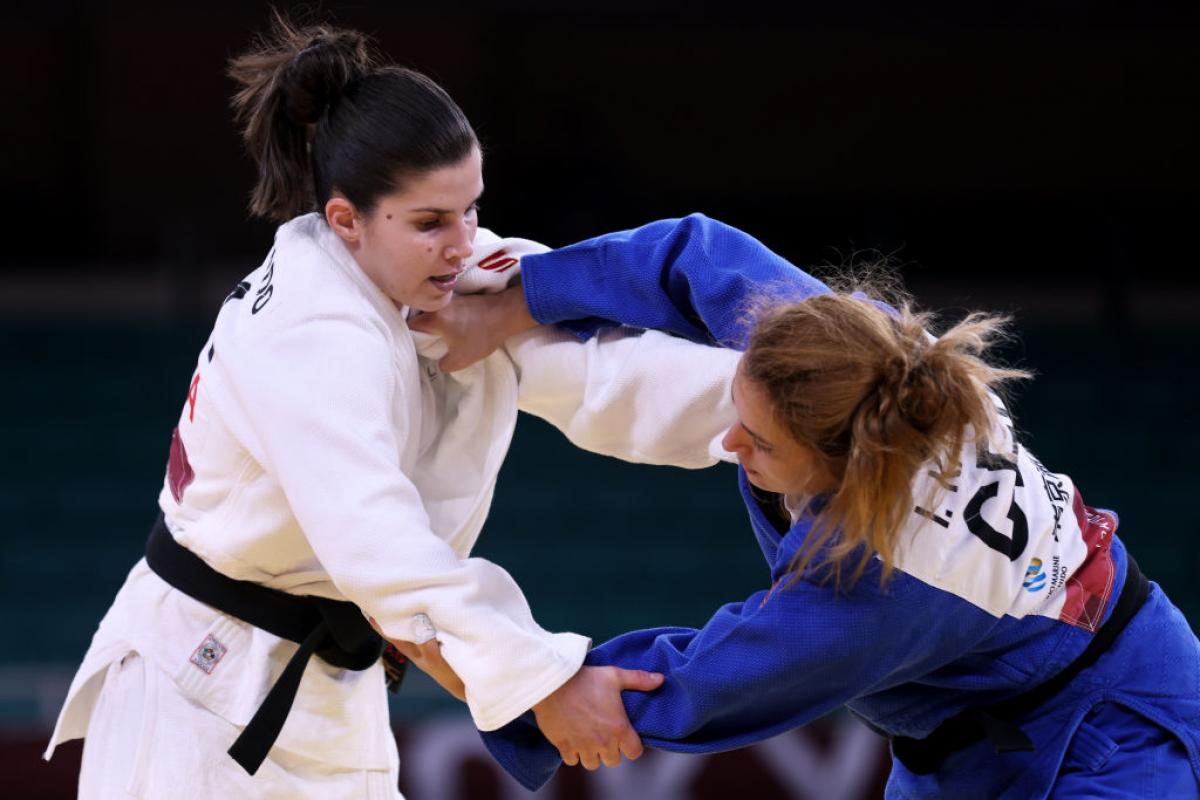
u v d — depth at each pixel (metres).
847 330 6.25
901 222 38.12
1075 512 7.20
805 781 16.47
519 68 37.28
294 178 7.30
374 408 6.84
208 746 7.33
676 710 6.98
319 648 7.53
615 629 27.22
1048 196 38.09
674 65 37.59
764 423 6.39
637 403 7.63
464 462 7.89
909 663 6.86
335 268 7.11
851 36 37.62
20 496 30.16
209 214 37.56
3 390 32.88
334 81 6.98
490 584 6.70
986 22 32.94
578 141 37.59
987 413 6.46
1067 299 37.62
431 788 16.41
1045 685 7.02
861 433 6.14
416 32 36.81
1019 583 6.81
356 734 7.75
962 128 37.94
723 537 29.78
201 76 37.09
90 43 36.81
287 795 7.47
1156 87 37.75
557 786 16.50
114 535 29.48
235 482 7.23
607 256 7.75
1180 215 38.03
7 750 16.67
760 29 37.53
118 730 7.47
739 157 37.97
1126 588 7.17
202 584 7.46
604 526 29.95
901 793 7.68
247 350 6.98
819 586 6.69
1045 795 6.95
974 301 37.28
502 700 6.69
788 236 38.16
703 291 7.47
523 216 37.16
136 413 32.62
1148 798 6.79
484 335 7.75
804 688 6.90
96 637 7.81
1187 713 7.02
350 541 6.59
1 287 36.88
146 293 36.88
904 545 6.59
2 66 36.66
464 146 6.84
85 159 37.19
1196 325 36.44
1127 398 33.72
